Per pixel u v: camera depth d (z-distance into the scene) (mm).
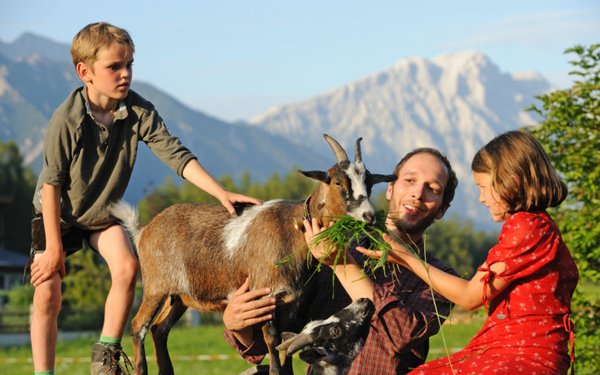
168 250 7887
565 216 14477
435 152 7109
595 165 14359
